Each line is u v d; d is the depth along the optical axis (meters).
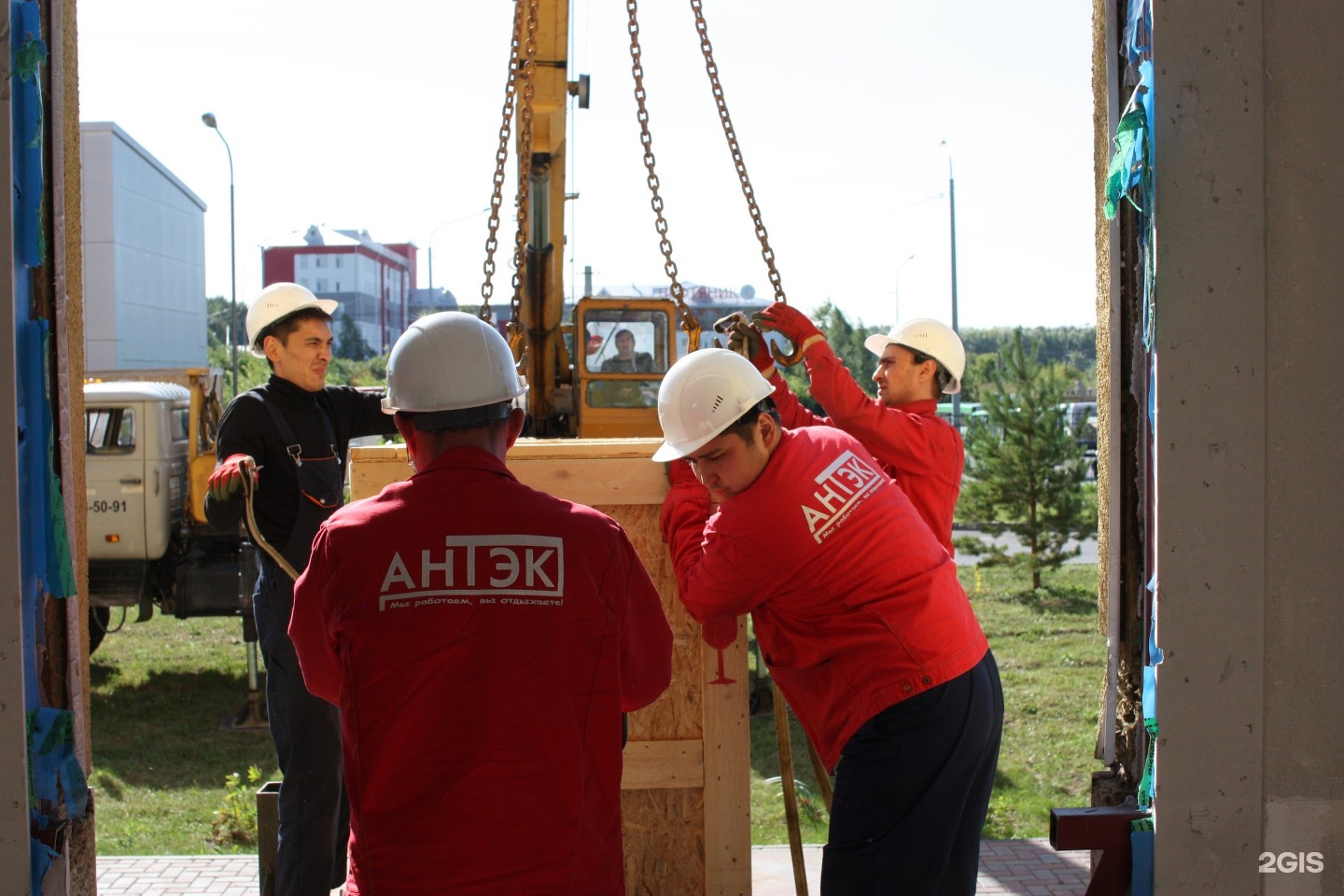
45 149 2.61
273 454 3.47
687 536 2.95
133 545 9.06
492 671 1.95
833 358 3.43
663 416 2.81
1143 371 2.97
